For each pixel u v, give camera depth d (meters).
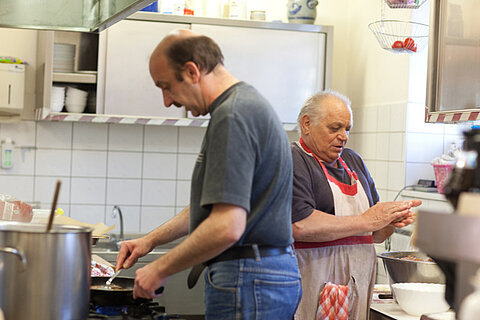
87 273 1.54
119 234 3.93
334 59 4.20
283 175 1.65
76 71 3.66
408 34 3.45
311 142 2.24
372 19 3.83
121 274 3.04
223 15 3.92
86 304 1.54
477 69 2.31
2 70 3.60
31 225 1.63
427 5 3.41
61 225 1.65
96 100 3.64
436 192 3.17
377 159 3.74
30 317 1.44
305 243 2.14
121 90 3.64
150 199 4.06
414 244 1.02
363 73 3.97
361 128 3.97
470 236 0.92
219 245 1.50
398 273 2.14
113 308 1.85
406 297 2.05
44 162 3.95
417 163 3.46
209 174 1.52
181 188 4.10
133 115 3.66
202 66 1.61
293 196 2.11
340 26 4.21
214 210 1.51
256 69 3.77
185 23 3.70
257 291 1.63
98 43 3.64
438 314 1.71
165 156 4.07
